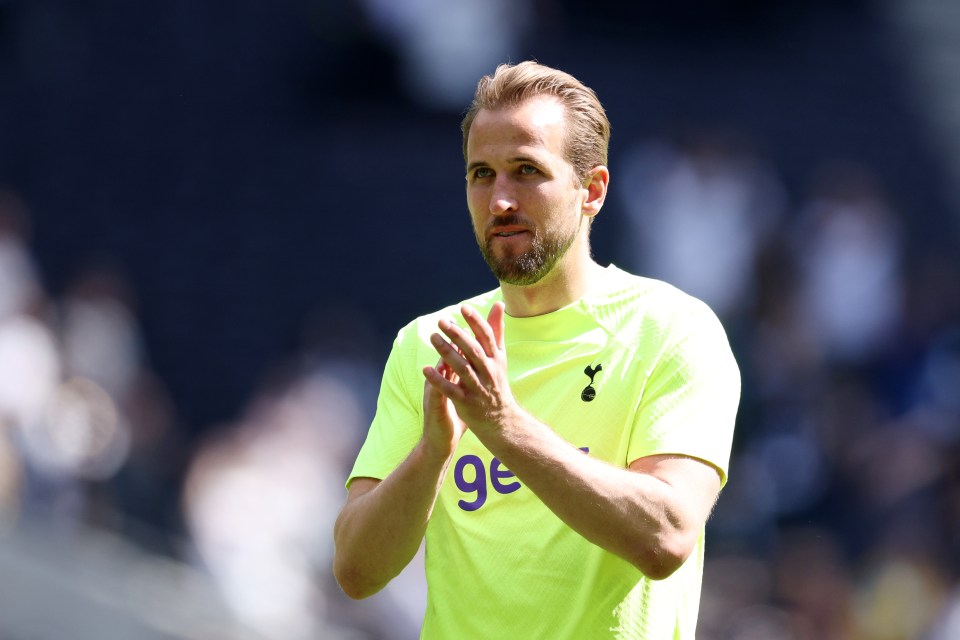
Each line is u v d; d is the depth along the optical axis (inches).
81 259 1678.2
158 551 954.7
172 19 1792.6
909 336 1566.2
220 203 1737.2
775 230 1619.1
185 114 1768.0
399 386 419.8
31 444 1147.3
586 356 396.2
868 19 1941.4
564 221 388.2
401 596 1035.9
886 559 1168.2
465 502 399.5
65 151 1723.7
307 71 1801.2
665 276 1541.6
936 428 1364.4
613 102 1817.2
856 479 1314.0
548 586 387.9
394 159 1779.0
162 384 1632.6
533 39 1834.4
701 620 1161.4
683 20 1883.6
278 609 978.1
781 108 1855.3
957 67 1937.7
